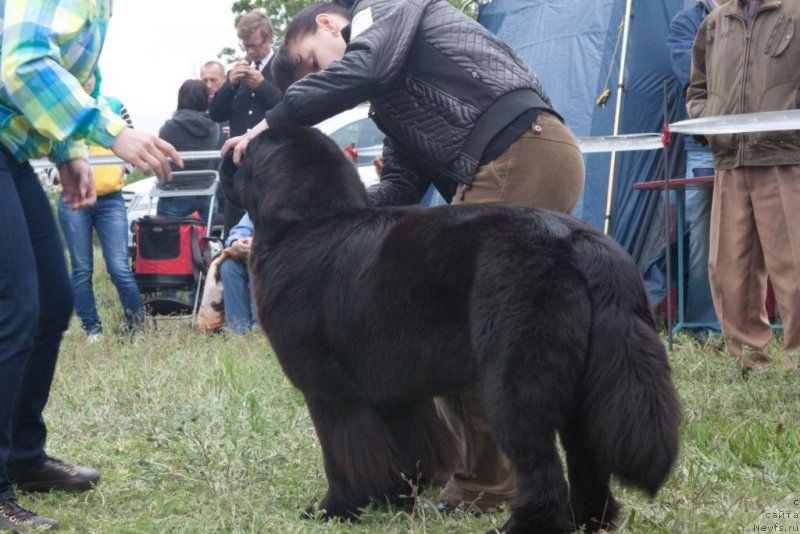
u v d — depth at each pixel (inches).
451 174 145.5
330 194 140.6
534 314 116.7
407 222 132.2
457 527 136.0
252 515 141.3
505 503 145.6
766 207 220.7
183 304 358.0
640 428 113.1
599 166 343.3
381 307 130.0
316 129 147.8
